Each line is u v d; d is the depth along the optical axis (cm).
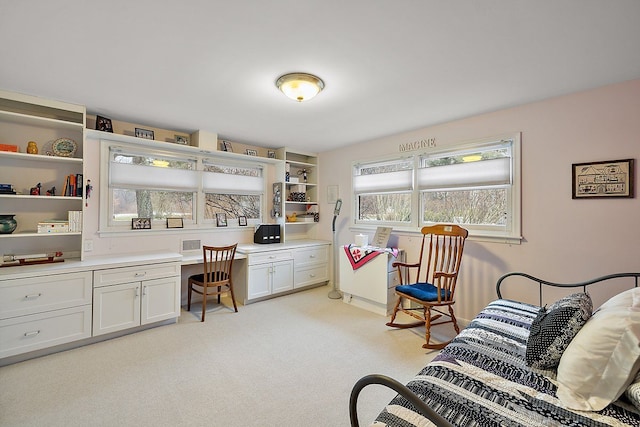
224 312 337
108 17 147
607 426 92
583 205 235
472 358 135
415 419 96
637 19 145
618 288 220
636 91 212
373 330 290
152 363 222
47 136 275
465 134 304
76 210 289
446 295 262
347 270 373
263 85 226
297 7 139
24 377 201
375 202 407
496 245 283
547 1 134
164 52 180
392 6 138
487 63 192
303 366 221
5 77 213
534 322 143
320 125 330
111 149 311
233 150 408
